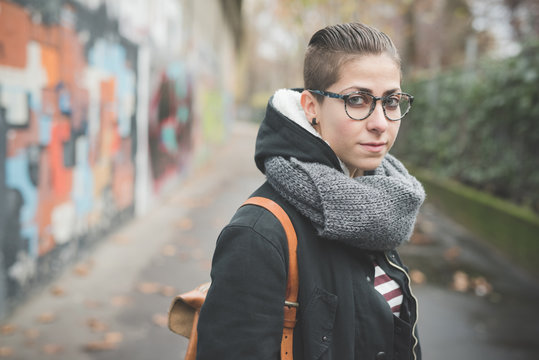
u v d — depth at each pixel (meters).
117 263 4.85
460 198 7.06
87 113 4.82
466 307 3.97
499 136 6.31
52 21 3.91
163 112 8.32
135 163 6.70
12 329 3.28
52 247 4.13
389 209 1.08
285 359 1.08
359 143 1.11
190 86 11.09
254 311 1.01
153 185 7.76
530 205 5.54
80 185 4.71
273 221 1.08
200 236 6.13
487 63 6.61
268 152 1.17
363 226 1.05
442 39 14.77
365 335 1.10
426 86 9.65
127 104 6.22
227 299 1.02
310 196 1.07
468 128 7.23
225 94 21.09
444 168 8.55
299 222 1.10
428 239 6.19
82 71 4.63
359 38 1.10
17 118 3.42
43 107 3.82
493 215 5.89
